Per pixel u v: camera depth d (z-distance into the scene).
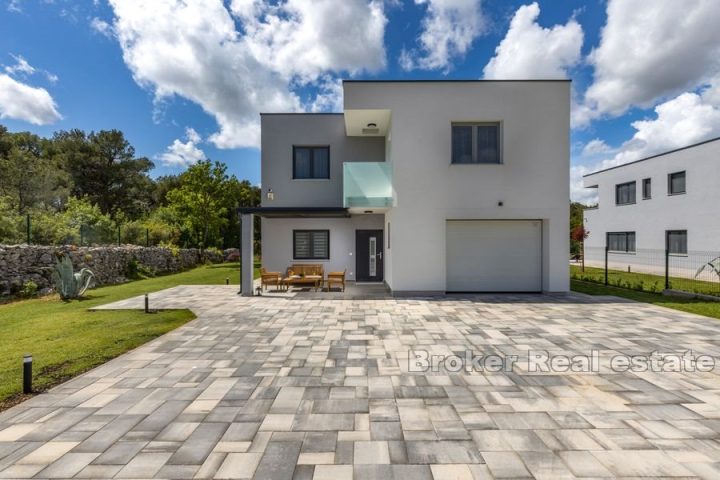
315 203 13.16
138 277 16.16
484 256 10.42
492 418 3.25
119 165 39.47
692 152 16.16
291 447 2.81
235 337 5.99
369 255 13.29
